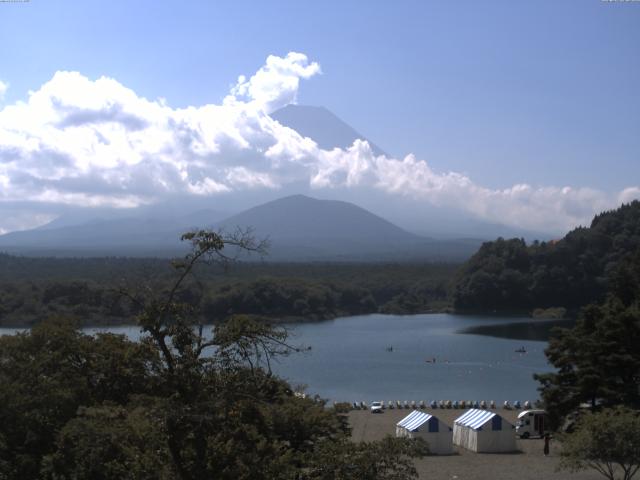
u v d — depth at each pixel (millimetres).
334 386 96625
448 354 126438
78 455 22828
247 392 19922
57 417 28750
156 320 19719
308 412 30500
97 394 30219
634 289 98750
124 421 20938
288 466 20234
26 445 28453
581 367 56656
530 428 62594
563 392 57438
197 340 20234
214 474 19422
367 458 20797
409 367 112438
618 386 56094
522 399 87438
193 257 19672
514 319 189625
